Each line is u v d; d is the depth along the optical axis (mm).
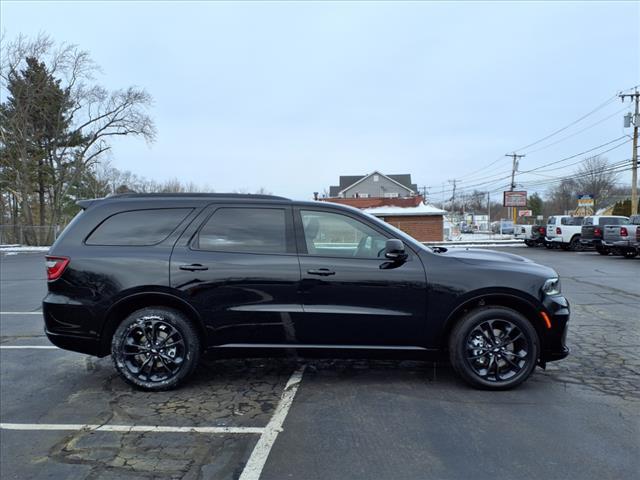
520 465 2918
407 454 3068
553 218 24609
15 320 7637
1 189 38844
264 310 4145
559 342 4195
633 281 11516
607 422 3527
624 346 5629
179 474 2869
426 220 35406
